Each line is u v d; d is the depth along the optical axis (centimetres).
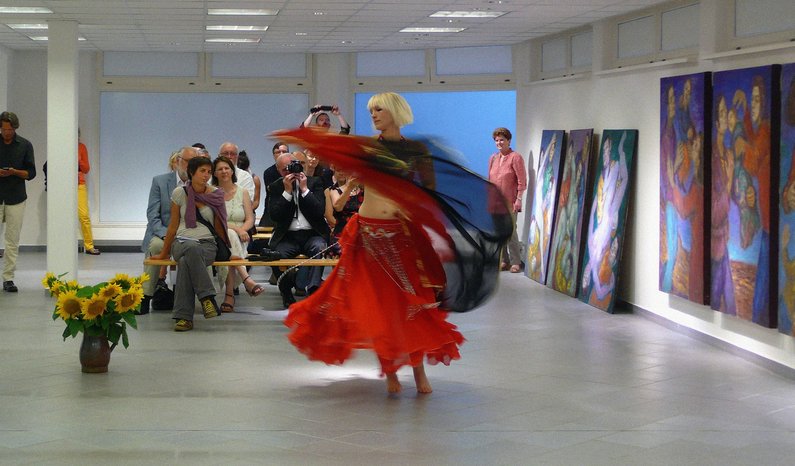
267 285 1257
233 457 517
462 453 525
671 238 925
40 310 1030
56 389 670
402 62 1672
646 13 1054
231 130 1770
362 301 634
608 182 1091
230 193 1065
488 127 1664
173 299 1036
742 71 781
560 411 618
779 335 740
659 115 980
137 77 1736
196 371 732
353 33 1373
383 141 629
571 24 1216
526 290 1230
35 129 1700
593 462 511
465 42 1497
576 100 1247
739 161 786
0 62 1617
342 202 686
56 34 1184
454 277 663
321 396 655
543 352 818
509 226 662
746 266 775
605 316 1021
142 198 1766
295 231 1027
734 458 519
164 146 1764
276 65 1745
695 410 622
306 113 1764
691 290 878
